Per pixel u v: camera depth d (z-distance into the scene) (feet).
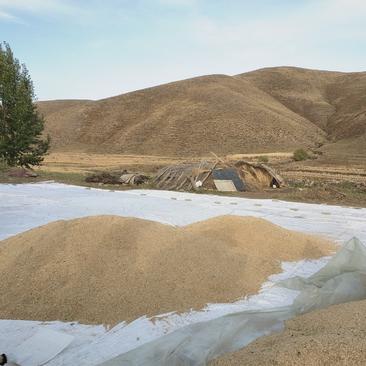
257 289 20.22
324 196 53.98
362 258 21.50
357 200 52.54
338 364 11.51
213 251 22.00
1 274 20.21
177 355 13.66
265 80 378.94
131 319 17.19
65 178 72.23
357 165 132.26
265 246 25.66
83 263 20.15
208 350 13.84
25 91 80.33
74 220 23.61
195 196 53.57
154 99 302.45
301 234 28.84
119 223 22.85
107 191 55.62
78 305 18.03
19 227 33.63
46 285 19.12
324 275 21.21
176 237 22.38
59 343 15.60
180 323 16.85
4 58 79.61
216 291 19.27
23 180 64.18
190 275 19.81
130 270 19.72
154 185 65.00
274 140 233.96
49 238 21.91
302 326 15.07
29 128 81.56
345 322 14.56
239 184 63.77
